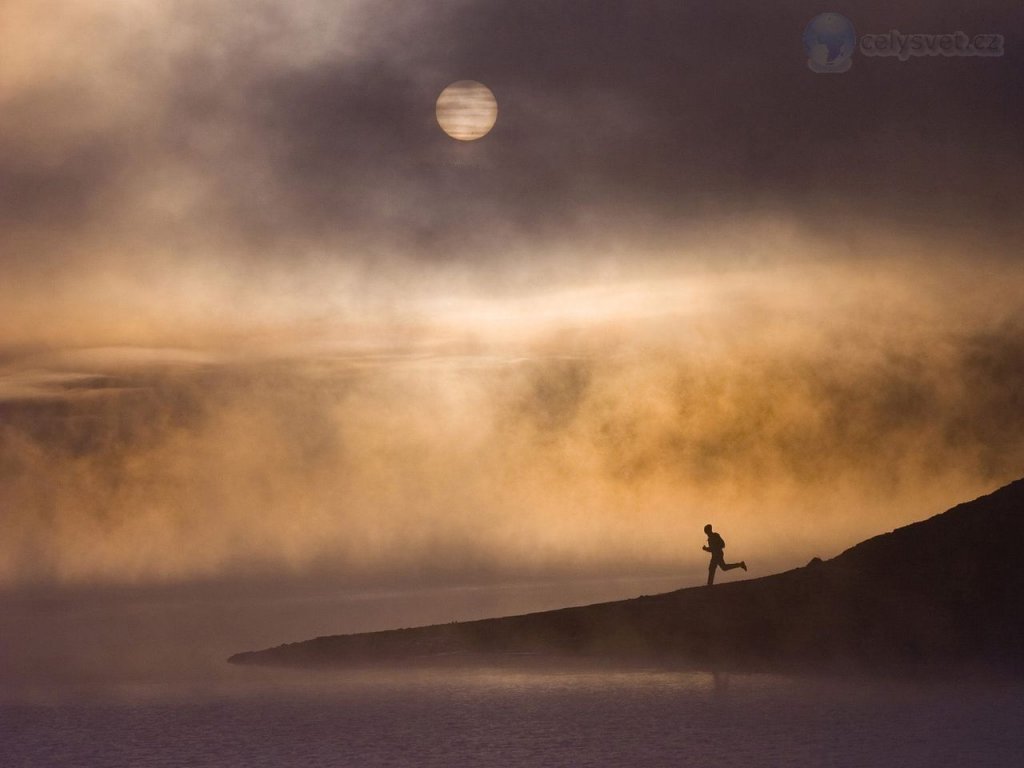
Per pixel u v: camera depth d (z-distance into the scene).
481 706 83.12
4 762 70.88
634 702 81.25
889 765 58.69
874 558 108.50
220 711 88.75
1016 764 58.16
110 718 88.38
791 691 82.69
